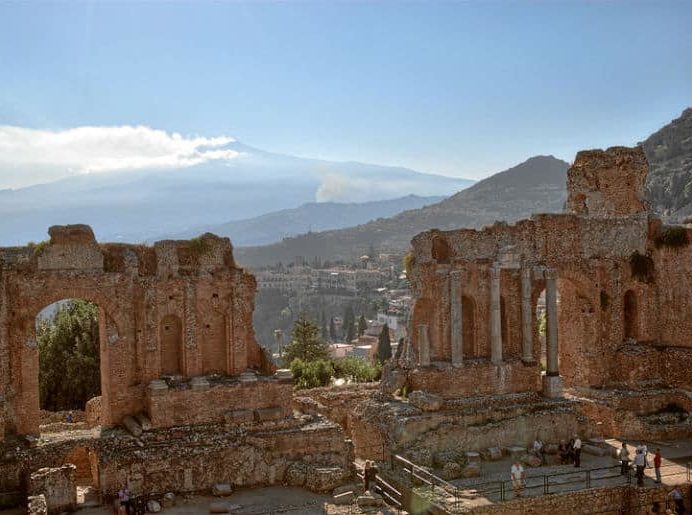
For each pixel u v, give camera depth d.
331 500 40.97
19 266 42.31
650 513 43.66
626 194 65.62
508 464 48.44
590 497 43.12
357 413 52.06
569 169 68.19
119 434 42.50
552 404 54.03
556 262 58.88
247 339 49.22
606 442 52.66
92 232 44.62
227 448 42.62
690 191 148.50
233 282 47.81
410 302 55.81
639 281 62.75
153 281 45.56
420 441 48.00
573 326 62.34
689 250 61.62
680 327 62.03
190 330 46.56
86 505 39.75
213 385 45.22
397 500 43.09
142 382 45.41
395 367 55.31
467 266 55.81
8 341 42.03
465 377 53.94
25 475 39.34
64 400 63.59
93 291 44.00
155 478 40.88
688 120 182.50
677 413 58.16
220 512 39.06
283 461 44.19
